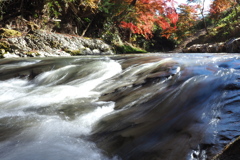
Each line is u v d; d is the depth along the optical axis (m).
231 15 16.83
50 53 8.97
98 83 3.97
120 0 14.10
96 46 10.86
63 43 9.88
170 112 2.18
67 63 5.61
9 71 5.21
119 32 16.08
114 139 1.98
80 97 3.30
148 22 15.29
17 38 8.78
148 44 19.05
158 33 20.64
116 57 6.58
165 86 2.99
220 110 1.90
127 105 2.70
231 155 1.16
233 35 12.20
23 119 2.55
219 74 2.69
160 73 3.59
